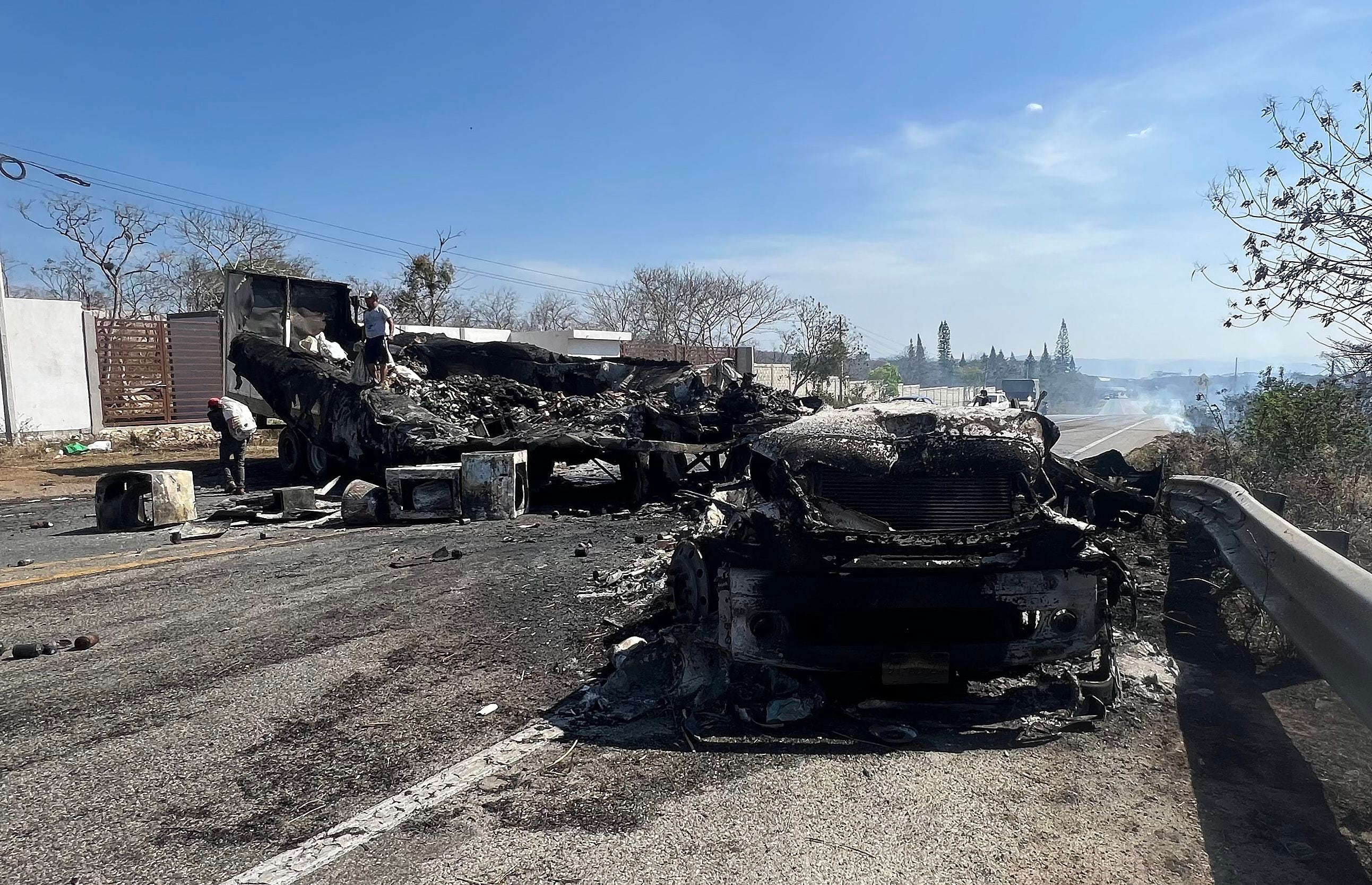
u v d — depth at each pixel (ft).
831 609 13.25
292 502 34.94
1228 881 9.04
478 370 50.21
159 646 17.85
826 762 12.01
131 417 69.15
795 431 16.28
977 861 9.46
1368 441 28.32
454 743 12.85
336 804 10.97
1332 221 22.49
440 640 17.95
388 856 9.73
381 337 41.42
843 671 13.42
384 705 14.40
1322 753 12.13
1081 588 13.52
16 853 9.93
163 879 9.35
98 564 26.04
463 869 9.43
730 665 14.55
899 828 10.18
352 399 38.88
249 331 49.70
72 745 12.91
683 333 154.92
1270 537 15.89
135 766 12.19
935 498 14.74
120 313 133.39
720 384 45.78
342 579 23.57
